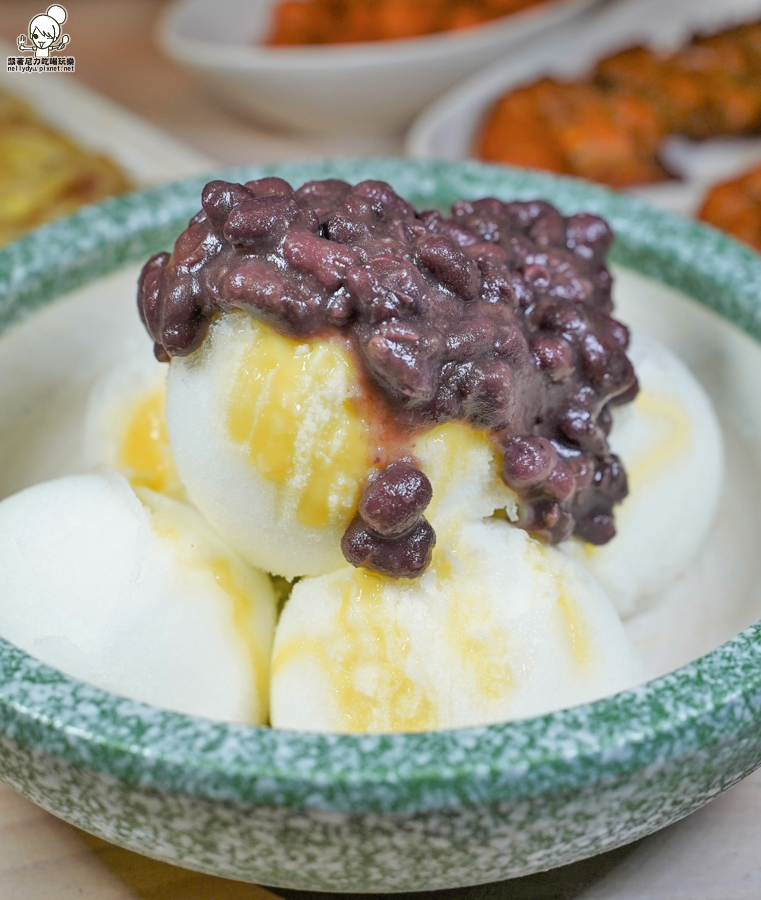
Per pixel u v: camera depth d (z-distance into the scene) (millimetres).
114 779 239
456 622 277
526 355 279
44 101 595
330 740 239
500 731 240
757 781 308
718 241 352
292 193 288
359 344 268
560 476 283
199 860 253
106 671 275
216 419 280
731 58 583
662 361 332
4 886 291
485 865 249
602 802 242
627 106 550
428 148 551
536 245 311
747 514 337
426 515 284
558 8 615
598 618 286
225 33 673
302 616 286
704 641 325
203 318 278
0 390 343
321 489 277
